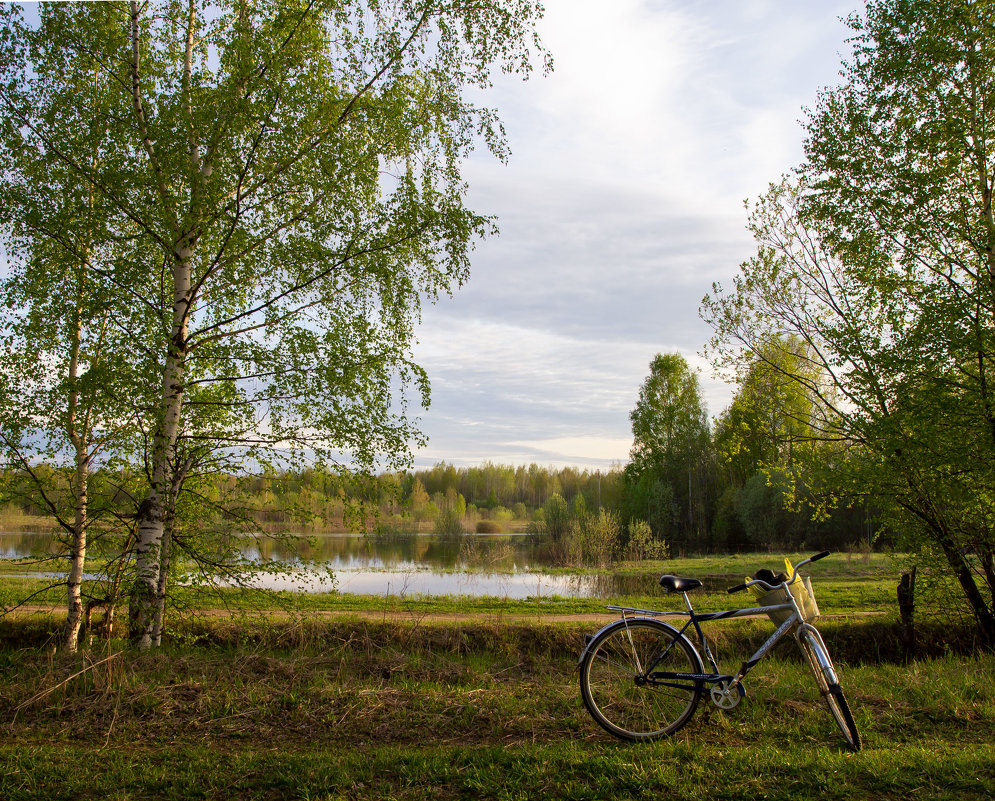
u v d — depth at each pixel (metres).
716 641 9.19
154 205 7.02
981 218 9.18
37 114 7.11
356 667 6.18
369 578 20.23
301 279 7.61
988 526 9.28
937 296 8.96
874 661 9.62
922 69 9.17
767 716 4.25
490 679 5.69
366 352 7.82
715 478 43.72
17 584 13.27
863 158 9.80
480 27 7.74
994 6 8.91
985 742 3.97
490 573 22.50
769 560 27.39
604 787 3.24
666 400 44.03
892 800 3.11
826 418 11.09
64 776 3.45
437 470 101.25
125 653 5.91
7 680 5.29
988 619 9.52
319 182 7.37
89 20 7.23
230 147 6.97
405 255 8.04
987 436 8.73
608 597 14.99
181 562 8.03
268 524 8.02
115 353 6.92
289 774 3.44
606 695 4.37
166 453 7.24
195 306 7.63
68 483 8.09
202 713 4.46
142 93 7.68
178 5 8.10
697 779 3.32
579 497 42.62
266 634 8.52
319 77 7.61
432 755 3.67
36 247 7.15
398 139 7.80
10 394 6.97
